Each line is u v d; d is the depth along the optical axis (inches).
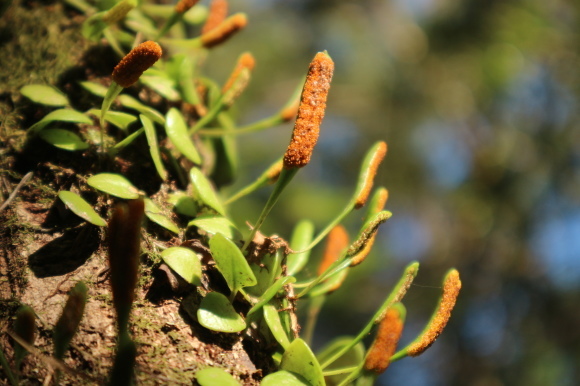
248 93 53.4
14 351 13.5
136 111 16.3
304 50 53.6
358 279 44.9
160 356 13.7
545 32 38.6
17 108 16.0
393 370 43.7
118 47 17.0
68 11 17.8
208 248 14.6
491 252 42.0
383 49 48.9
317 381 13.6
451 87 44.0
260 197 50.3
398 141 47.9
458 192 45.1
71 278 14.2
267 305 14.3
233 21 17.1
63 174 15.1
